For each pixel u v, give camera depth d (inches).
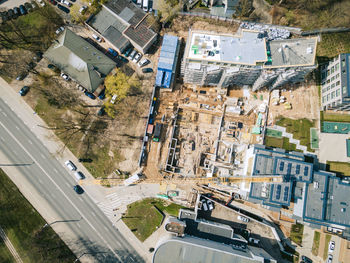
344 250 3831.2
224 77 3742.6
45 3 4274.1
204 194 4042.8
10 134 4087.1
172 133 4114.2
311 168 3540.8
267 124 4153.5
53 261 3914.9
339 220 3469.5
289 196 3437.5
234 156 4133.9
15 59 4190.5
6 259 3900.1
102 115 4156.0
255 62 3459.6
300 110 4163.4
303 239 3919.8
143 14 4178.2
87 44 4074.8
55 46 4015.8
